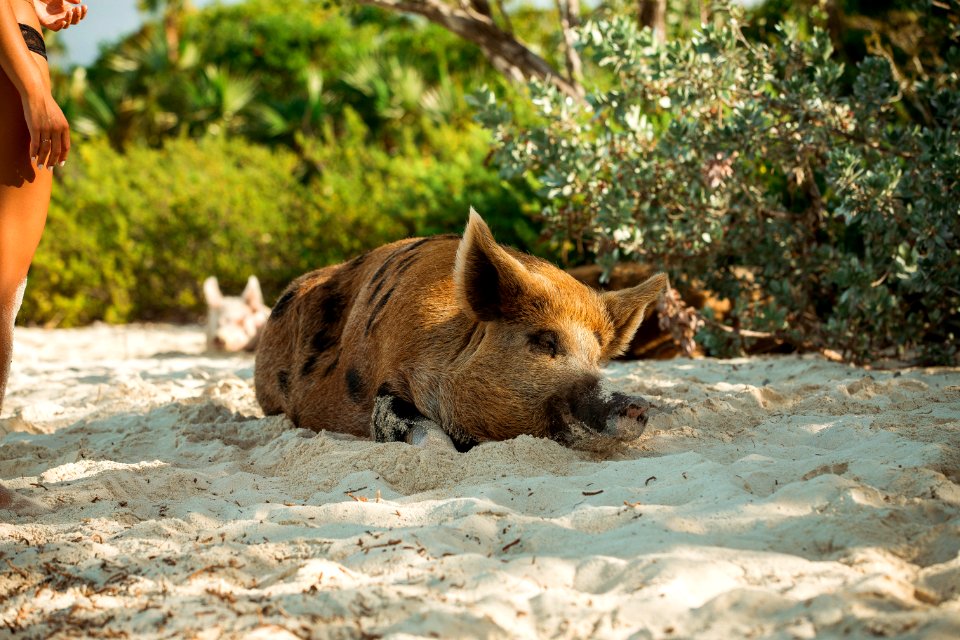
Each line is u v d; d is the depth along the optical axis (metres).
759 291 8.48
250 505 3.86
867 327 7.51
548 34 25.62
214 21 34.47
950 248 6.96
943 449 3.89
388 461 4.29
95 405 7.00
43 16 4.38
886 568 2.77
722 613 2.51
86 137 28.00
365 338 5.36
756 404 5.50
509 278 4.62
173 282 18.89
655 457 4.31
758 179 8.75
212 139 24.31
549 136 8.12
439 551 3.11
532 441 4.39
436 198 14.94
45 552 3.25
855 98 7.43
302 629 2.53
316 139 24.19
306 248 18.39
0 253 3.76
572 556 3.03
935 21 9.09
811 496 3.40
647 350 8.92
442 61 27.50
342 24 32.31
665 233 7.86
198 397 6.95
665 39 12.53
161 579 2.99
